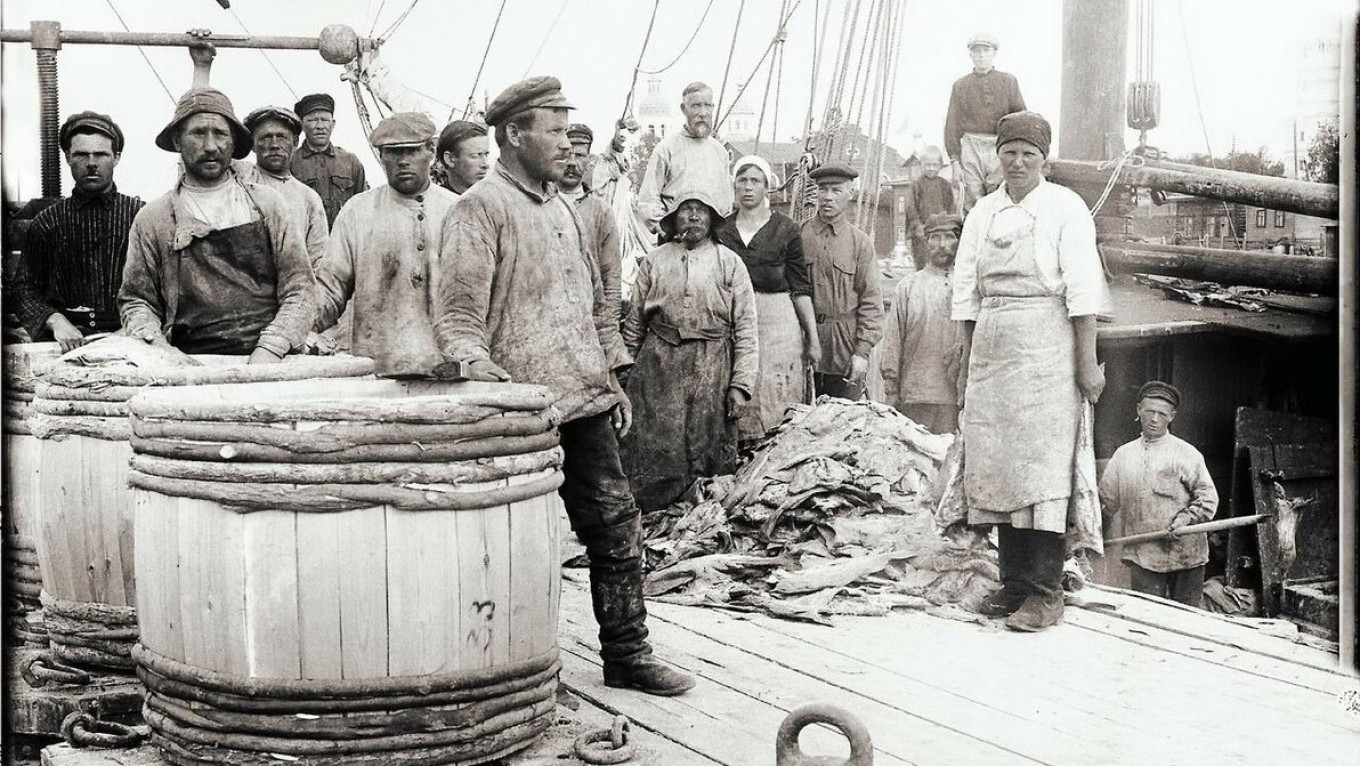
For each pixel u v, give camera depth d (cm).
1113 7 910
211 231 506
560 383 448
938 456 705
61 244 621
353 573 339
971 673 490
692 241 782
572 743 385
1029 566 566
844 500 668
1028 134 561
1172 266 876
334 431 336
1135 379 882
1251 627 563
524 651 369
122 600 433
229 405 338
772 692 464
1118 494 809
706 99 831
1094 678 485
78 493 430
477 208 442
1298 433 841
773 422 818
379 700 345
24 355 496
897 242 1127
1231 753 409
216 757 350
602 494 461
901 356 875
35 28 709
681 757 396
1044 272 560
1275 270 847
